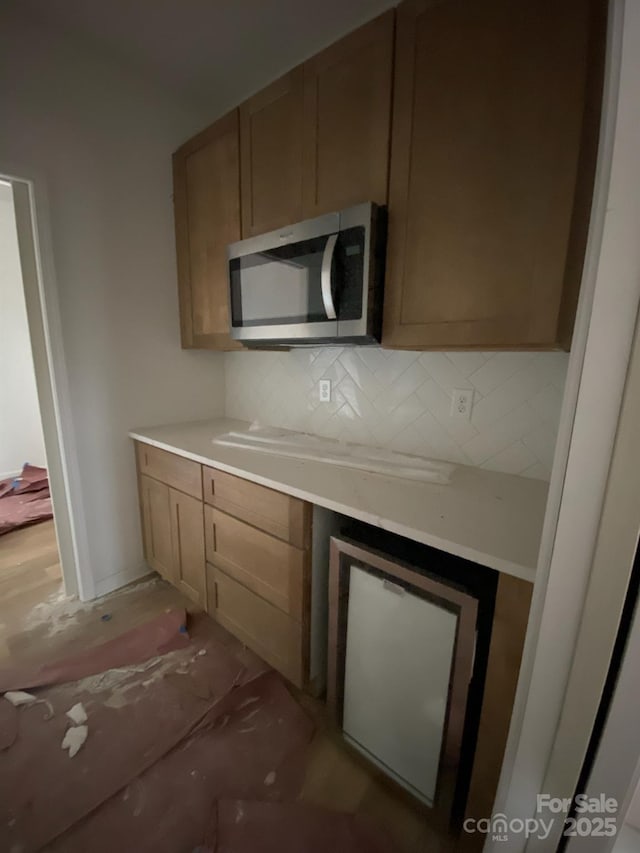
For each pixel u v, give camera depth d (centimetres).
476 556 82
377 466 136
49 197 154
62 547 187
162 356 201
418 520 96
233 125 149
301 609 125
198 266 181
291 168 132
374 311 117
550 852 68
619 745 56
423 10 97
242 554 144
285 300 135
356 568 107
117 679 144
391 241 112
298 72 125
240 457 149
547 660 61
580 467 52
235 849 95
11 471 336
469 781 98
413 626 97
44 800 104
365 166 113
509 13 85
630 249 45
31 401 342
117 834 98
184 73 170
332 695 121
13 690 137
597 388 49
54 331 163
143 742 121
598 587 53
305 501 118
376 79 107
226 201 158
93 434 183
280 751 120
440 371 141
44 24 142
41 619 177
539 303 89
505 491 116
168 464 174
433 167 101
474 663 88
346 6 133
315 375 181
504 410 129
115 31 145
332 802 107
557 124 82
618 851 75
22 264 158
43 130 149
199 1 131
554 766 64
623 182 44
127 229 178
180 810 103
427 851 97
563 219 84
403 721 104
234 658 155
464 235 98
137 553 208
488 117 91
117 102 166
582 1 77
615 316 47
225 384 231
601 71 77
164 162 185
